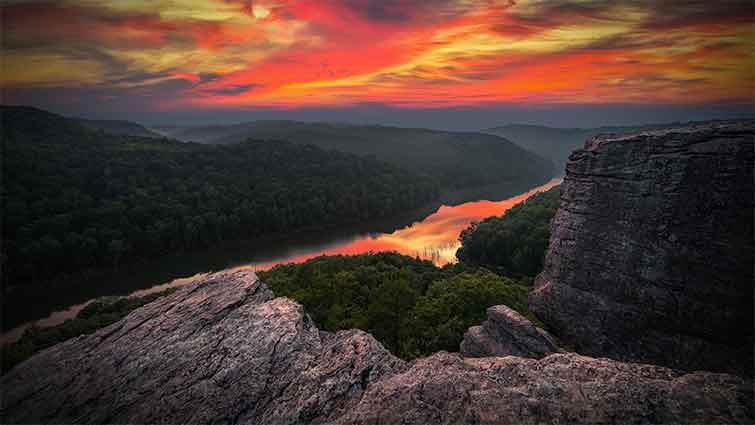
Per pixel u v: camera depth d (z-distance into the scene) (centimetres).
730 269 1933
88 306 6831
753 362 1780
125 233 12456
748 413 1059
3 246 10219
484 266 10775
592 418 1122
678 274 2103
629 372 1309
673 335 2083
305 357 1616
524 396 1223
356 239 15325
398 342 4022
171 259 12838
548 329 2784
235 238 14950
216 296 2094
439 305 4319
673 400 1145
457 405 1219
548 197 14762
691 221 2106
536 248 9544
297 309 1939
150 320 1934
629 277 2317
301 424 1295
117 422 1352
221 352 1655
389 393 1303
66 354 1728
